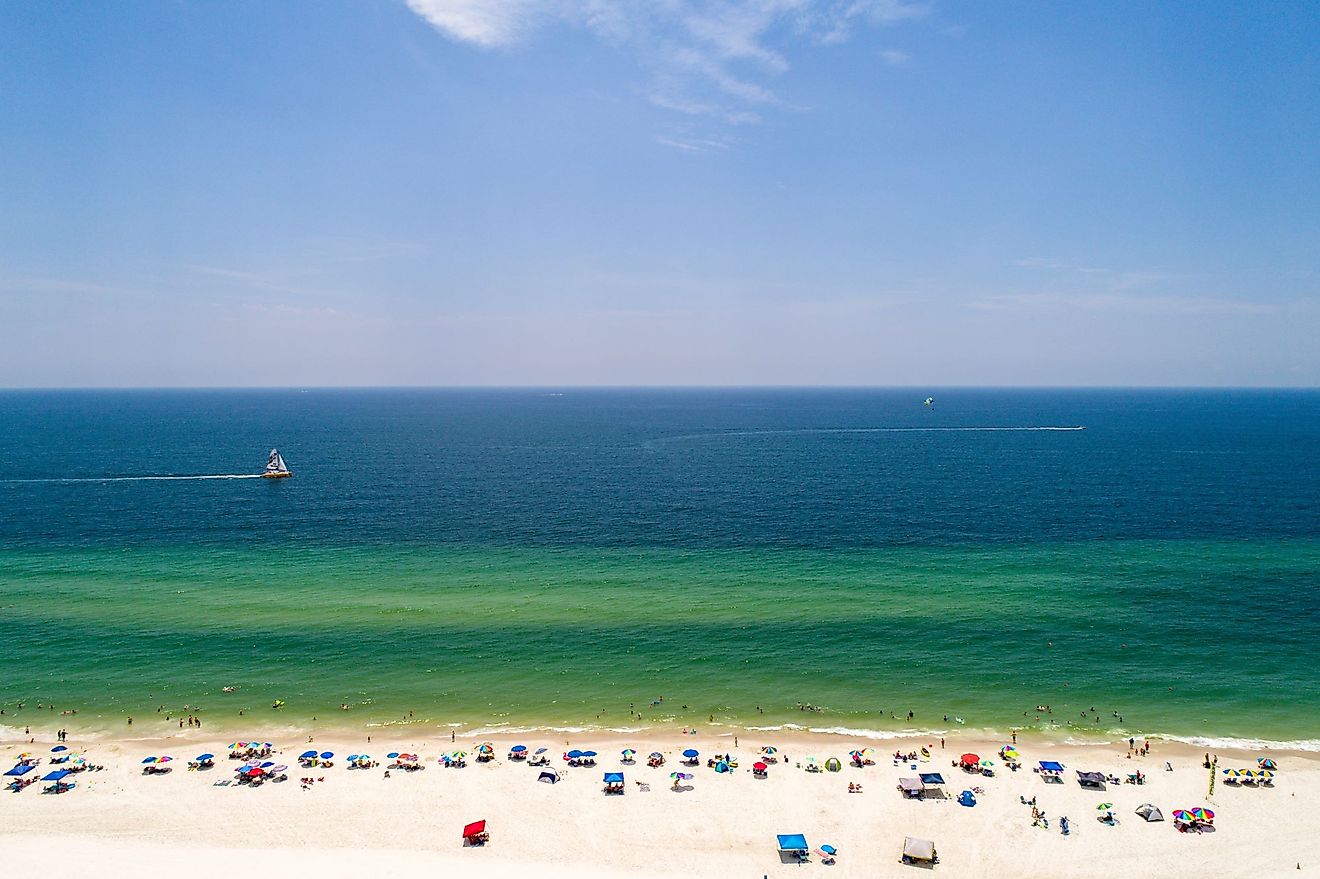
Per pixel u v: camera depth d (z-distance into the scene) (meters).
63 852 42.31
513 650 70.06
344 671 66.06
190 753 53.66
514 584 87.50
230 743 55.06
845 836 45.12
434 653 69.44
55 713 58.84
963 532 113.19
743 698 61.84
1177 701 60.91
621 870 42.03
